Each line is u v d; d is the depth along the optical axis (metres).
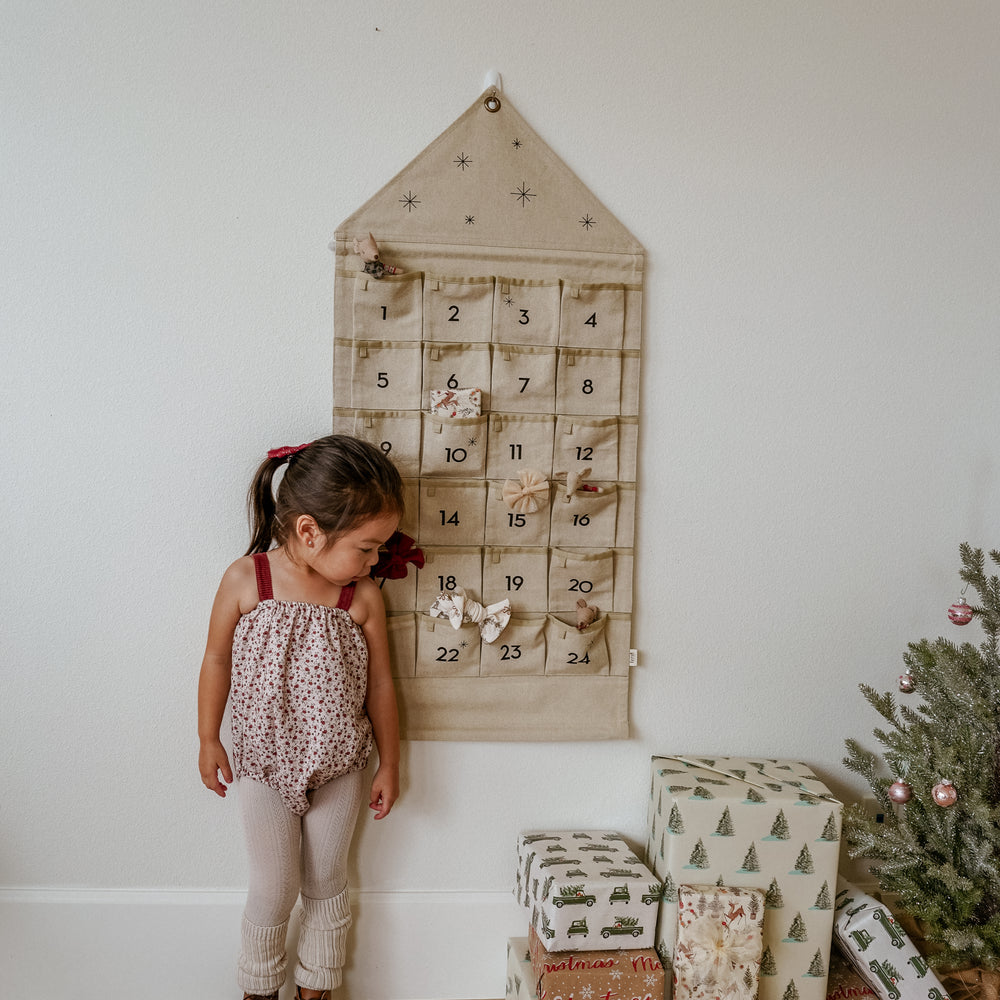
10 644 1.46
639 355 1.51
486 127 1.45
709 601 1.60
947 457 1.64
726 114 1.51
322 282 1.45
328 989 1.44
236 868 1.54
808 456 1.59
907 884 1.40
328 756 1.35
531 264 1.47
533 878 1.46
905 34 1.54
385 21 1.42
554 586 1.52
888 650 1.66
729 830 1.41
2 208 1.38
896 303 1.59
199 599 1.49
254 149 1.42
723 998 1.36
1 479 1.43
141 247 1.41
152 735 1.50
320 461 1.30
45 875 1.51
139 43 1.38
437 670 1.50
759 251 1.54
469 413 1.45
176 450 1.46
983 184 1.59
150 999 1.54
